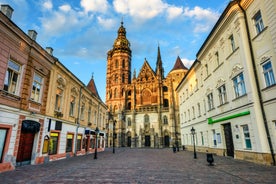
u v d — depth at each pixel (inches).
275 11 512.1
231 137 765.3
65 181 357.4
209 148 984.9
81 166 577.3
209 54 956.0
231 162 613.6
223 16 751.1
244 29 652.7
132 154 1198.9
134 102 3056.1
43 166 571.8
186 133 1519.4
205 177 385.4
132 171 477.4
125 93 3191.4
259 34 583.2
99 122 1477.6
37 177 397.1
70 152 912.3
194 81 1254.9
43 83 683.4
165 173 442.3
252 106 595.8
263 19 564.7
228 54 754.8
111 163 661.9
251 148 614.2
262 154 552.4
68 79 891.4
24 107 566.3
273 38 521.7
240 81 681.6
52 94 740.7
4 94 482.0
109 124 2886.3
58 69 789.9
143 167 554.3
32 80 613.6
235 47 698.2
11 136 509.4
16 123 531.5
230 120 753.6
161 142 2586.1
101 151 1529.3
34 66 621.6
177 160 757.3
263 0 562.6
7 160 491.5
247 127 645.9
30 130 588.4
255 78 598.9
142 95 3112.7
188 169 501.7
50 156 714.8
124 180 364.2
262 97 572.4
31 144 622.8
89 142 1222.3
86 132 1123.9
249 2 626.8
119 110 2898.6
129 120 2913.4
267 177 367.9
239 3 659.4
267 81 559.2
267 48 549.0
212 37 880.9
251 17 623.8
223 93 820.6
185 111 1540.4
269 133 541.0
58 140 790.5
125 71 3376.0
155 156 1008.9
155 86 3056.1
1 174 431.2
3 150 484.1
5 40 488.1
